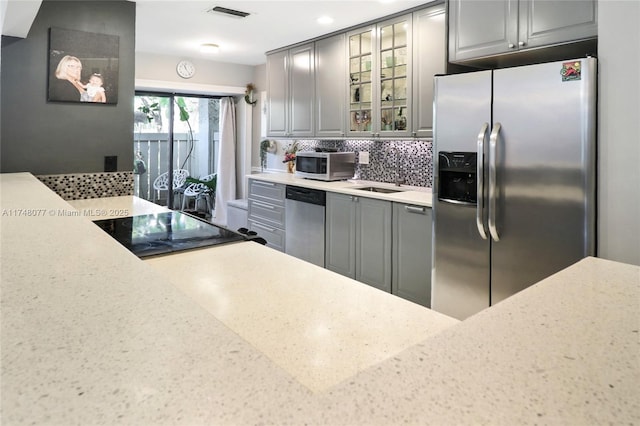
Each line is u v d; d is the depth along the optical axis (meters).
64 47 2.71
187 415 0.36
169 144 6.04
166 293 0.68
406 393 0.41
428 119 3.22
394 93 3.49
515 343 0.53
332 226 3.76
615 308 0.67
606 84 1.87
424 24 3.21
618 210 1.87
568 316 0.63
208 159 6.40
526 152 2.14
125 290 0.69
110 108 2.91
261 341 0.87
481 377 0.44
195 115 6.22
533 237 2.14
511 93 2.18
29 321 0.56
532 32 2.32
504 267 2.28
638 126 1.79
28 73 2.62
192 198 6.36
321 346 0.85
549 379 0.44
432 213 2.66
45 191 1.83
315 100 4.28
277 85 4.81
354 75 3.85
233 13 3.47
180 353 0.47
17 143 2.63
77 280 0.74
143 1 3.17
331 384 0.71
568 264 2.02
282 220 4.38
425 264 2.99
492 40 2.49
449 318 1.00
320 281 1.25
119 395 0.39
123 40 2.92
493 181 2.24
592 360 0.49
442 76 2.50
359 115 3.83
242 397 0.39
